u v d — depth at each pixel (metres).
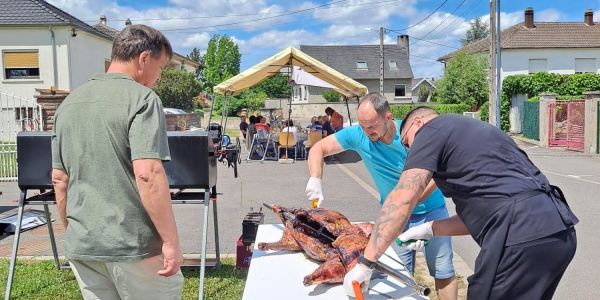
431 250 3.63
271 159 17.56
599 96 19.75
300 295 2.55
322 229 3.10
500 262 2.32
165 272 2.57
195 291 4.77
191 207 9.12
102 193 2.51
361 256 2.43
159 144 2.49
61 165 2.75
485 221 2.39
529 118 25.75
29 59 24.67
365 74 59.16
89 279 2.64
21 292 4.75
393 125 3.37
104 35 28.11
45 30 24.48
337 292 2.59
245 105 44.88
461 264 5.86
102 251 2.51
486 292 2.38
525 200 2.32
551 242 2.29
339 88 17.62
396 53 61.44
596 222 8.02
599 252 6.38
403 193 2.36
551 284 2.40
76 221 2.55
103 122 2.48
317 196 3.38
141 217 2.56
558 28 37.47
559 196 2.48
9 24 23.98
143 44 2.64
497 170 2.39
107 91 2.53
